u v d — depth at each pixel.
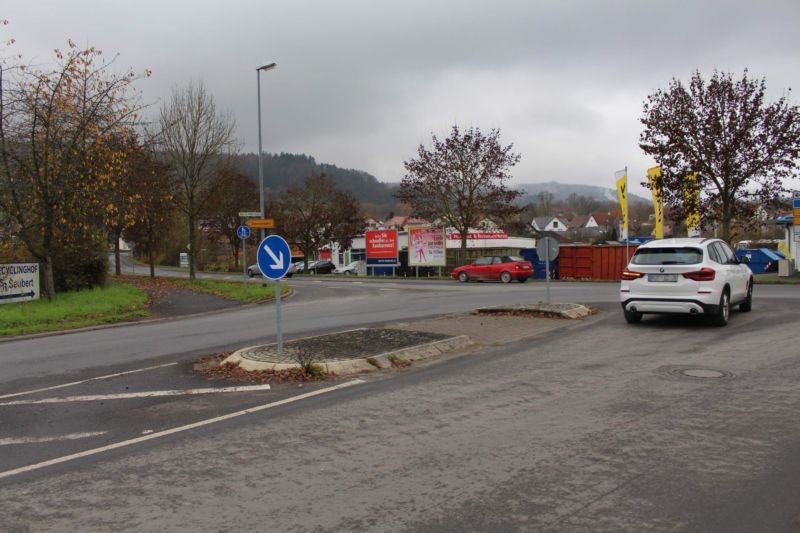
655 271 11.47
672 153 24.16
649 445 4.93
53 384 8.30
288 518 3.81
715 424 5.44
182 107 30.34
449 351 9.84
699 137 23.77
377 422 5.85
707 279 11.07
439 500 4.01
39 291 20.70
